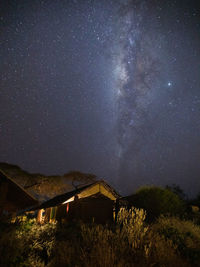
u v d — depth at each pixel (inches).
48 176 1102.4
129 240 200.1
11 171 1037.8
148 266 166.1
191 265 206.7
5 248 175.2
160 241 210.5
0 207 313.0
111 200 582.2
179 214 472.1
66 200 555.8
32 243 255.8
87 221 523.8
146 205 507.2
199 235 287.1
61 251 195.8
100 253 165.3
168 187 844.6
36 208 858.1
